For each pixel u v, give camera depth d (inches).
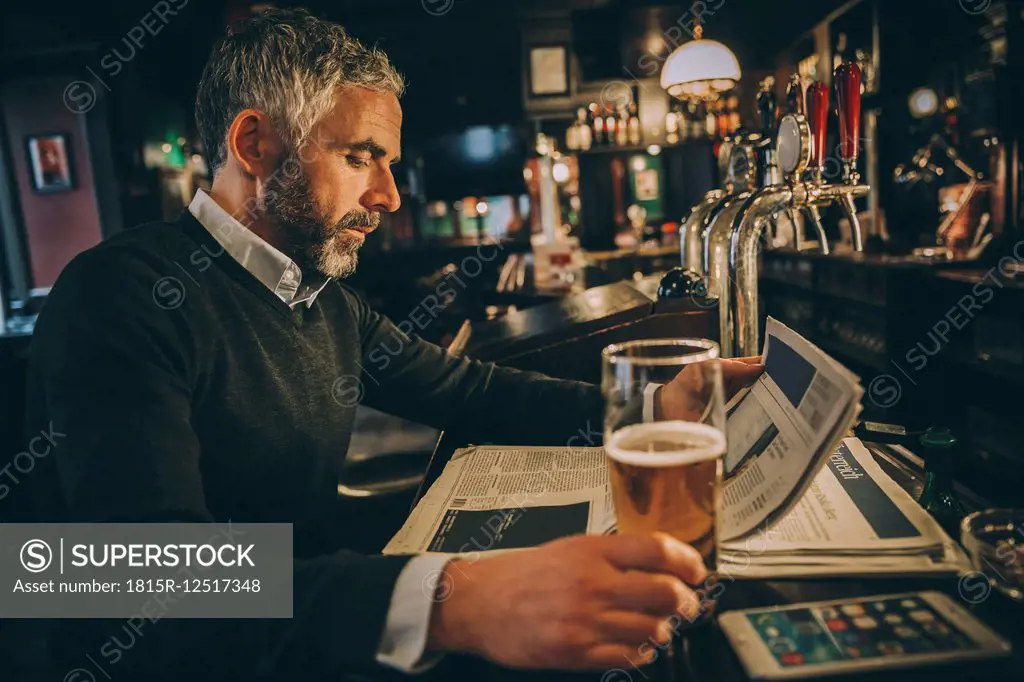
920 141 161.3
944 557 25.6
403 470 64.2
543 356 57.1
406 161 277.7
